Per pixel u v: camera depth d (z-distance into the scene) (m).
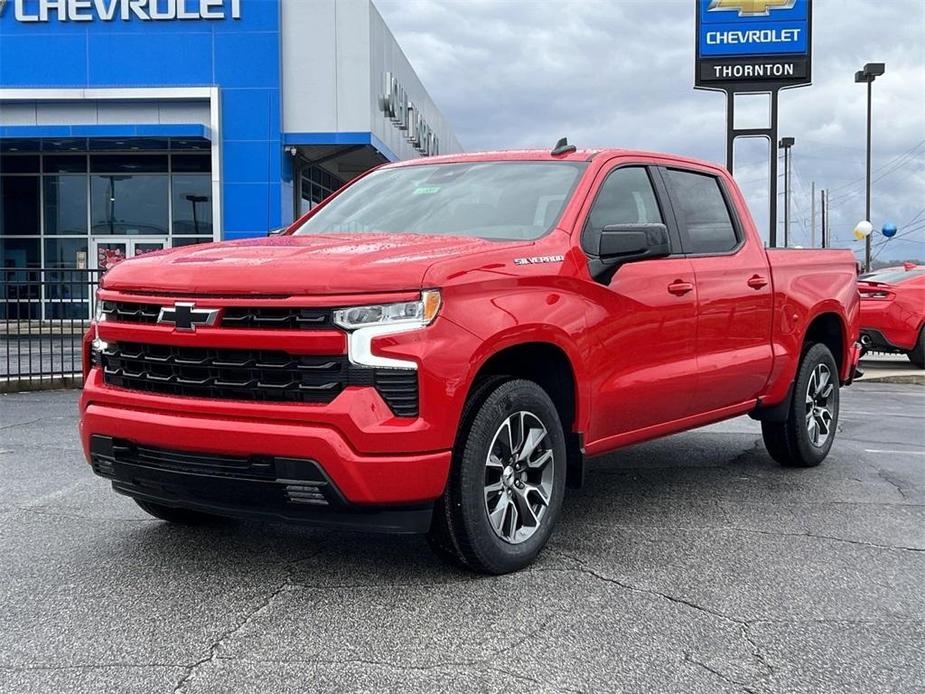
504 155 5.50
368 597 3.92
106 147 24.95
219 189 23.81
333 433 3.68
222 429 3.79
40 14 23.89
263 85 23.84
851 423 9.52
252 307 3.83
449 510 4.02
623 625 3.65
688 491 6.05
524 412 4.27
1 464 6.78
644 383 5.01
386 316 3.75
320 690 3.06
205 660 3.28
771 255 6.38
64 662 3.27
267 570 4.27
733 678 3.19
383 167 6.05
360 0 23.66
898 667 3.30
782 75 19.88
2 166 25.72
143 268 4.22
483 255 4.14
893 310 15.43
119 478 4.23
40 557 4.46
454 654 3.35
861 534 5.04
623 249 4.57
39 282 11.85
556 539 4.86
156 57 23.89
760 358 6.06
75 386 11.98
